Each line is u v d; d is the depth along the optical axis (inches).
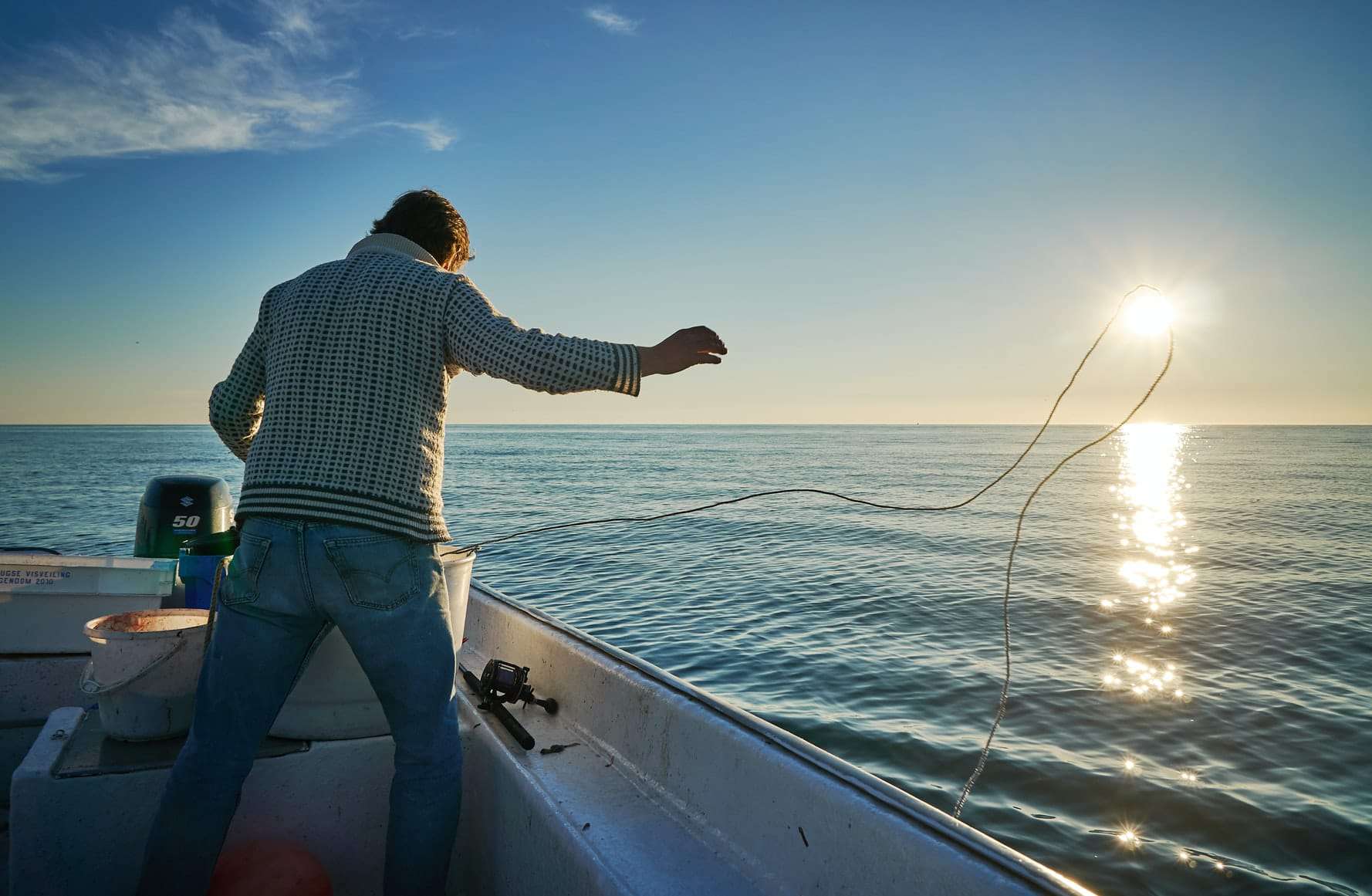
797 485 1882.4
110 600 96.4
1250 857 205.8
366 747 73.6
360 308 60.2
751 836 62.3
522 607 113.8
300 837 71.9
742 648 420.8
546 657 98.0
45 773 64.1
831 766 60.1
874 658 398.9
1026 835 217.5
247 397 69.4
